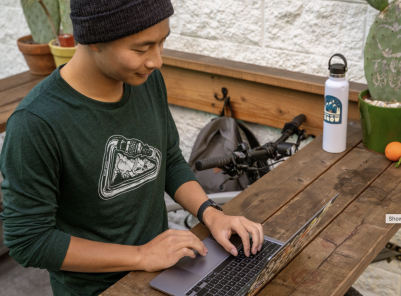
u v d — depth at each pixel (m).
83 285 1.15
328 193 1.37
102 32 0.91
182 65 2.28
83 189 1.07
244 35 2.13
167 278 1.03
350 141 1.68
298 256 1.11
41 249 1.00
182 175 1.34
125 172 1.13
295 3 1.94
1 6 2.99
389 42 1.49
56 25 2.37
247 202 1.34
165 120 1.27
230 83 2.19
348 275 1.04
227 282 1.00
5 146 0.98
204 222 1.23
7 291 2.36
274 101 2.09
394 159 1.50
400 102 1.53
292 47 2.03
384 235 1.17
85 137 1.04
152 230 1.25
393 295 2.20
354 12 1.82
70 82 1.04
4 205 1.00
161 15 0.92
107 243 1.09
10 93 2.26
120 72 0.97
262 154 1.50
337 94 1.51
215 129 2.16
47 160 0.99
